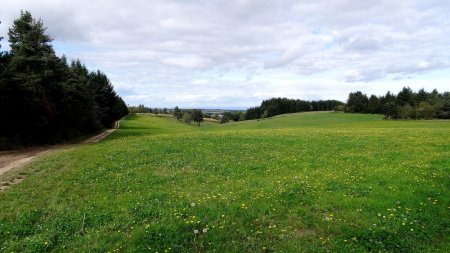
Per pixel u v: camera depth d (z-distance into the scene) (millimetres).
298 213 12375
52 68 52594
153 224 11211
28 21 50562
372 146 32312
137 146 35688
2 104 42531
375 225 10984
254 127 110000
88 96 76000
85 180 19641
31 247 10227
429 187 14883
